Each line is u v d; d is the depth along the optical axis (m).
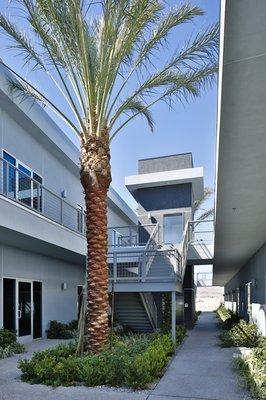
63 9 9.05
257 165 8.27
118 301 16.61
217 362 10.49
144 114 11.86
